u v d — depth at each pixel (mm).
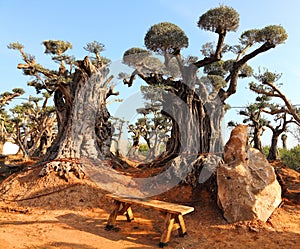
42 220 6641
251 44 10742
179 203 7973
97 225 6410
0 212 7410
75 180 9070
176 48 8977
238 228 6082
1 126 25203
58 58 13445
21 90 22719
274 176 7344
